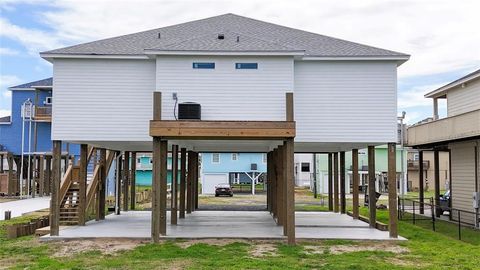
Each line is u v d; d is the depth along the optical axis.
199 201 30.61
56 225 13.16
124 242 12.45
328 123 13.83
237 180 52.28
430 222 18.58
